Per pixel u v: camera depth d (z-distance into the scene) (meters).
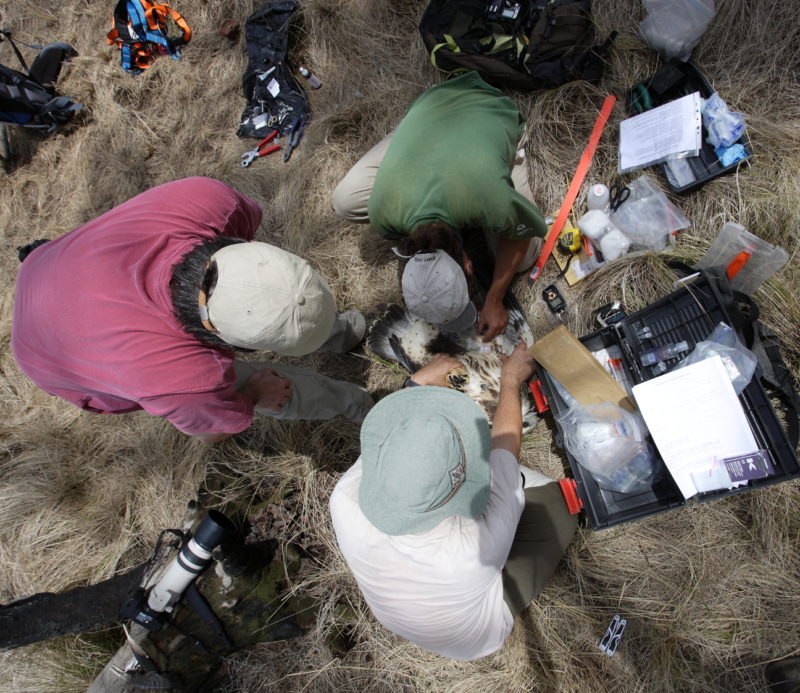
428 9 2.26
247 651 2.19
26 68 3.09
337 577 2.20
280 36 2.67
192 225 1.38
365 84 2.63
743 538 1.88
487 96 1.84
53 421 2.72
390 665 2.14
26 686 2.23
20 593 2.50
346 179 2.20
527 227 1.76
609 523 1.81
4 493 2.61
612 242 2.06
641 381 1.83
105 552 2.46
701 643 1.88
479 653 1.64
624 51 2.16
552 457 2.13
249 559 2.09
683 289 1.75
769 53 1.99
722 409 1.49
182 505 2.44
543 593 2.06
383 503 1.14
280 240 2.67
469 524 1.27
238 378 1.74
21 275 1.36
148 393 1.22
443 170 1.64
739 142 1.95
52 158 3.15
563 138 2.26
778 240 1.91
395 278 2.44
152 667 1.92
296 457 2.37
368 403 2.27
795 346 1.87
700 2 1.91
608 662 1.96
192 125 2.90
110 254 1.26
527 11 2.13
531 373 1.99
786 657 1.77
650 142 2.04
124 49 2.96
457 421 1.31
